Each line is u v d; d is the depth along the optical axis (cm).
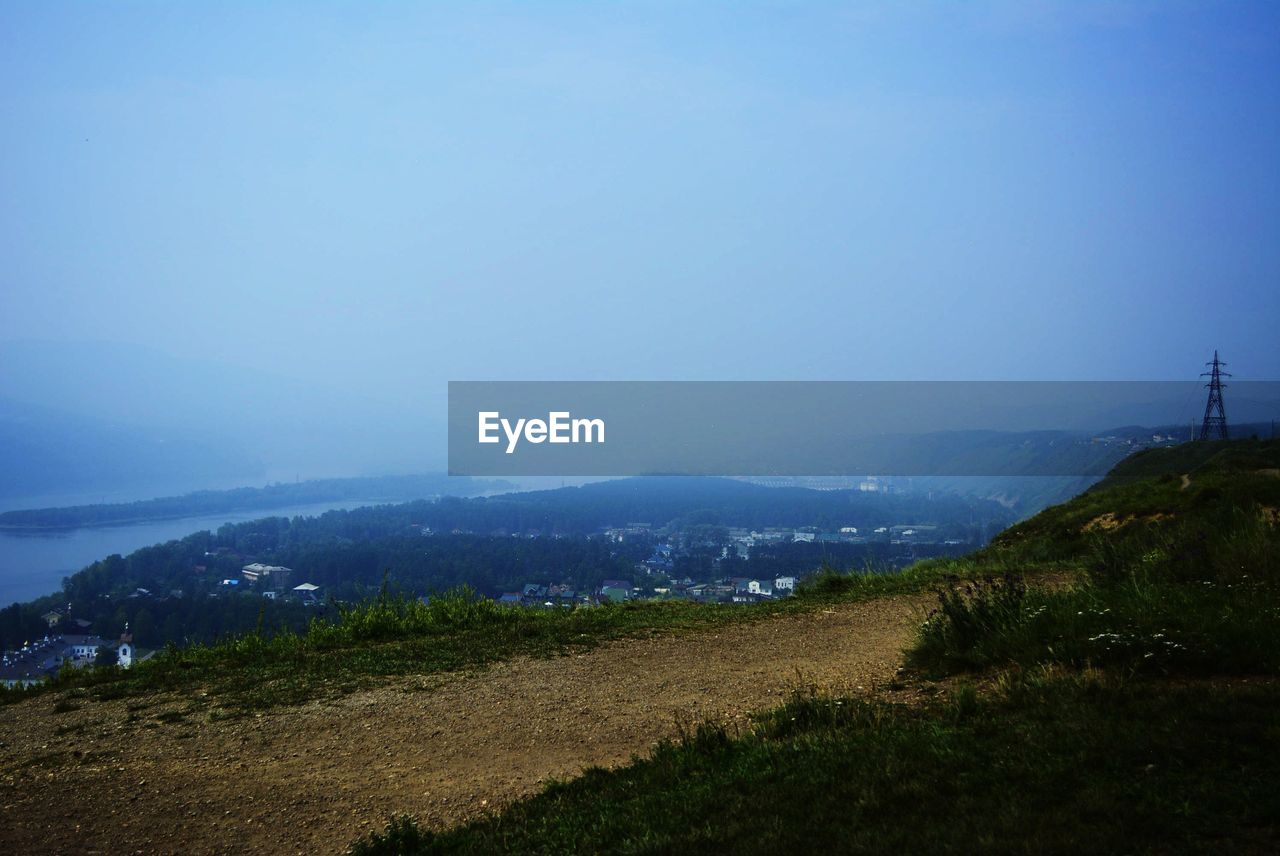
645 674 1020
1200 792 448
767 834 475
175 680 1059
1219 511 1430
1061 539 2023
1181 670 665
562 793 629
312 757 770
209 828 630
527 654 1141
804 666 1011
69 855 592
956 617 888
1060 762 502
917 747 560
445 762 745
